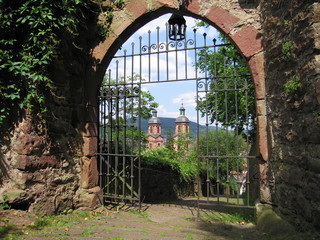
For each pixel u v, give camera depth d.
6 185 3.47
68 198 4.04
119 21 4.44
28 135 3.42
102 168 4.82
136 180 6.56
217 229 3.45
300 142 2.75
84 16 4.23
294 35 2.82
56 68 3.82
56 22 3.61
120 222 3.70
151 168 7.62
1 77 3.37
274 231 3.09
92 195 4.32
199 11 4.06
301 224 2.77
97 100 4.65
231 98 7.65
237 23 3.90
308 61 2.56
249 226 3.60
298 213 2.84
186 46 4.29
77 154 4.28
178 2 4.14
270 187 3.56
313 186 2.49
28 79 3.44
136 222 3.75
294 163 2.88
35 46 3.45
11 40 3.40
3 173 3.50
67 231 3.08
